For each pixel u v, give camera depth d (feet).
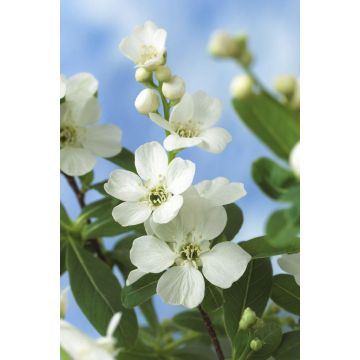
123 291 1.17
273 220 1.00
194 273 1.13
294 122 0.98
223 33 0.94
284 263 1.15
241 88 0.95
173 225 1.14
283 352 1.16
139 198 1.13
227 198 1.15
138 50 1.18
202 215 1.14
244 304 1.19
